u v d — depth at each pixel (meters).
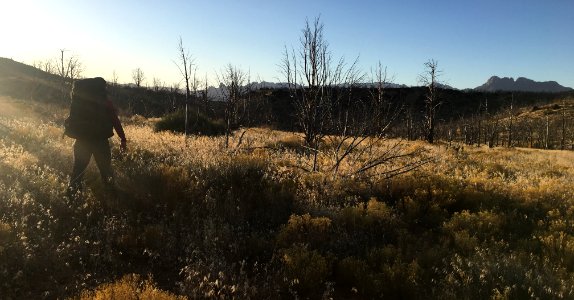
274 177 7.70
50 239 4.55
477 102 149.00
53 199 5.40
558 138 89.62
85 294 3.54
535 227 6.63
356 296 4.48
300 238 5.35
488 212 7.15
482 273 4.71
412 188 8.10
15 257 4.05
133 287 3.71
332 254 4.98
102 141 6.21
